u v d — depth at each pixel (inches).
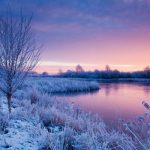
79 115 325.7
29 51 305.9
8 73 285.4
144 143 186.5
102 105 596.4
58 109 354.0
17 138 203.8
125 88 1275.8
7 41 287.0
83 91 1043.3
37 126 238.1
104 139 205.9
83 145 188.2
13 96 454.9
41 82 972.6
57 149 181.3
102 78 3154.5
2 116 249.6
